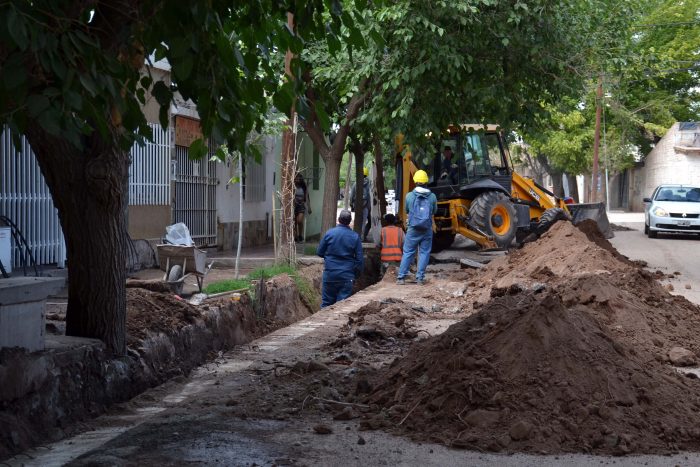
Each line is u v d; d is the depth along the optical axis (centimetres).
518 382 768
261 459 666
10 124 591
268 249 2967
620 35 2603
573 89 2414
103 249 908
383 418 769
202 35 682
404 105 2159
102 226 904
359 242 1808
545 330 808
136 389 945
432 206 2008
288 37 770
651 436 714
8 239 1535
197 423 775
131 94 718
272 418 796
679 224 3547
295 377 969
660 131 6203
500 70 2300
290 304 1875
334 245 1797
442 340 883
